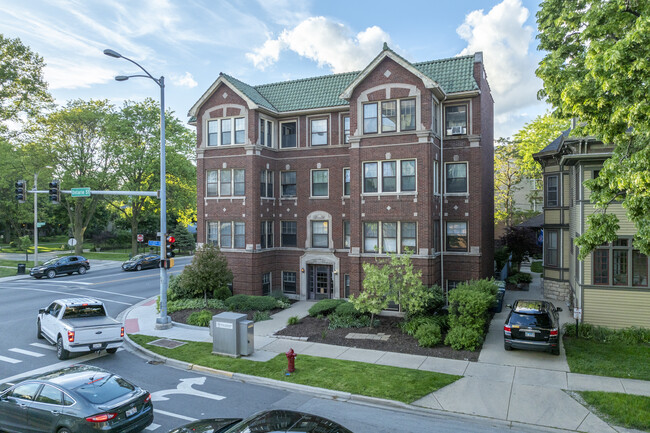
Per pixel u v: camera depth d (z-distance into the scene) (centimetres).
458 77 2330
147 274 3809
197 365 1462
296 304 2516
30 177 4625
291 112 2611
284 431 657
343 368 1412
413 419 1073
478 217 2288
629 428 1007
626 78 1015
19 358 1545
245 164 2536
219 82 2575
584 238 1212
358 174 2244
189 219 6003
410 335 1792
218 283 2391
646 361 1431
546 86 1388
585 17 1212
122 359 1567
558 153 2373
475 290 1823
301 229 2669
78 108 4550
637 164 1021
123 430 877
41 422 901
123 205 5544
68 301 1675
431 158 2127
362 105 2244
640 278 1753
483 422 1058
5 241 6931
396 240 2186
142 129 4512
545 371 1370
